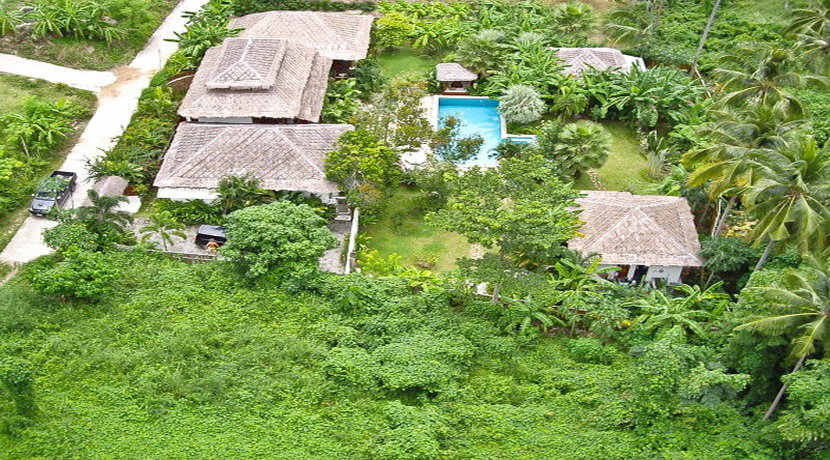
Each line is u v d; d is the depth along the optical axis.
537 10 64.50
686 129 51.00
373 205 43.16
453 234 44.59
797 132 38.47
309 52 53.47
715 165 37.25
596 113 53.56
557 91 54.91
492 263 36.53
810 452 29.31
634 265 40.34
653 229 40.97
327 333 35.91
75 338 34.25
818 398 27.81
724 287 41.12
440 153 48.50
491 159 50.62
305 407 31.86
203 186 43.47
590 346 36.00
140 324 35.69
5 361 29.47
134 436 29.50
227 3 62.72
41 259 39.56
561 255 39.66
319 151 44.81
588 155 46.22
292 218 39.34
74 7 57.91
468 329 36.62
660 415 31.08
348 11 65.00
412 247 43.56
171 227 41.81
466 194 36.25
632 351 34.97
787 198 34.25
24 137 47.22
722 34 63.00
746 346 32.59
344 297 37.34
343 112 52.06
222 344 34.97
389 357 34.12
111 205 40.09
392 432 29.83
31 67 55.16
